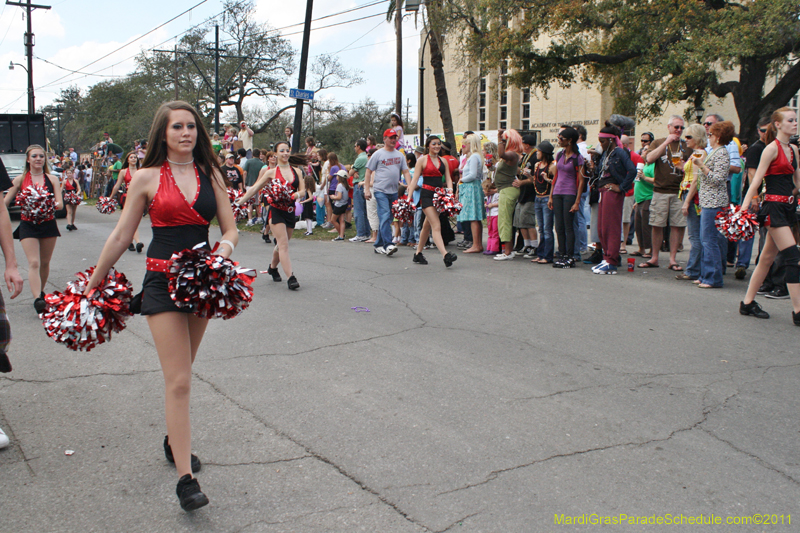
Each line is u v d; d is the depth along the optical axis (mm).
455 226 13539
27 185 6648
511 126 36750
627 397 4191
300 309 6637
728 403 4086
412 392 4297
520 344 5371
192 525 2799
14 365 4953
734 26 18172
